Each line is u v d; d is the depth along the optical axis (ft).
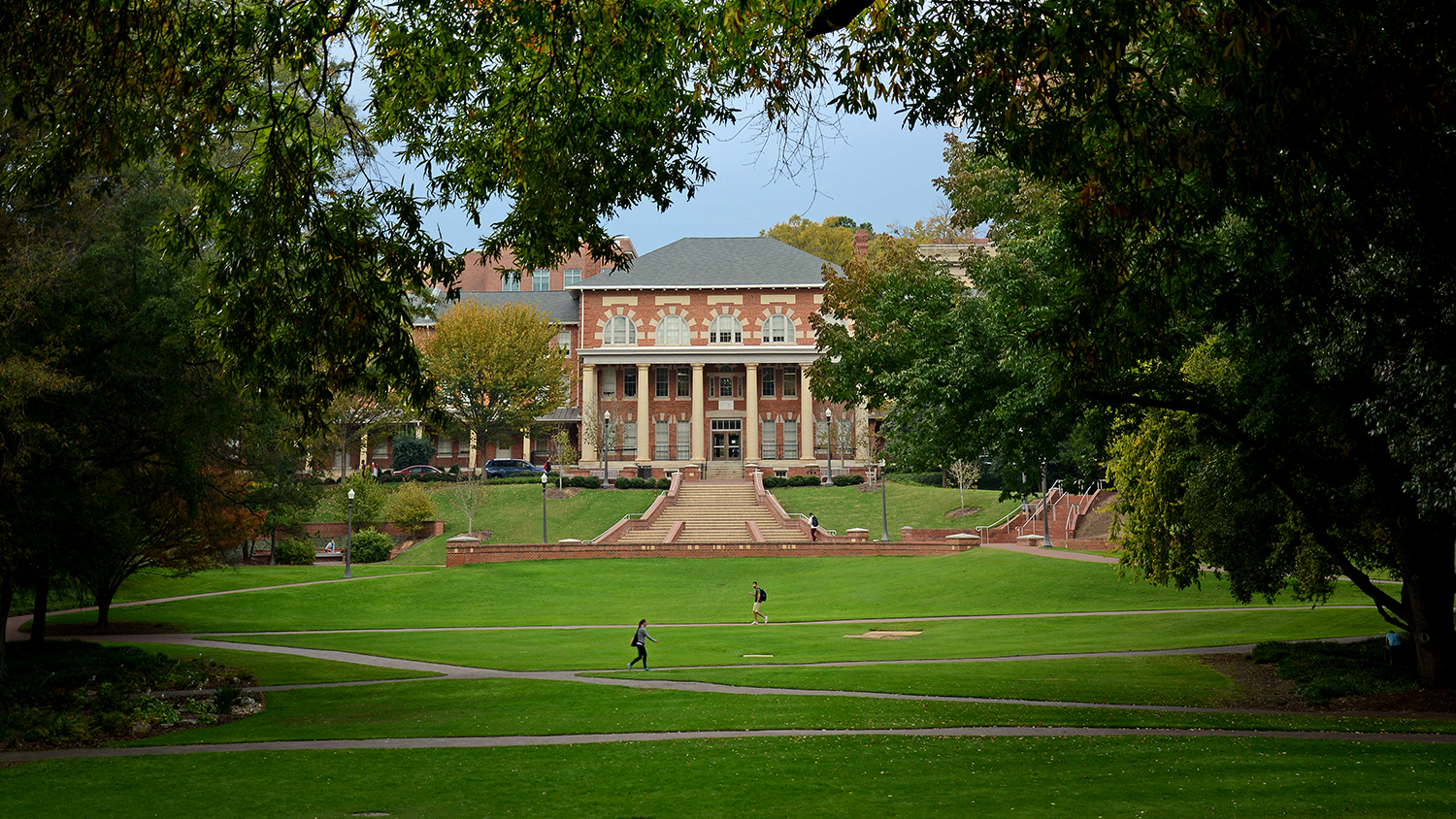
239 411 75.97
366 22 44.06
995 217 67.15
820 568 176.35
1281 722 56.44
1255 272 46.21
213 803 41.37
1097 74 36.70
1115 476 90.33
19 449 62.13
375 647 106.52
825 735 54.65
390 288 46.85
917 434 69.82
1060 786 40.83
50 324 65.51
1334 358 49.19
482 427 257.55
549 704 67.92
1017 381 62.90
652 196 49.29
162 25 40.37
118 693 70.28
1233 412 65.36
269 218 42.34
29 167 44.09
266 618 138.21
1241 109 37.35
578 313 298.76
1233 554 83.15
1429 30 36.63
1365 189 38.09
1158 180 45.32
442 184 49.96
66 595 143.33
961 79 39.96
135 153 45.29
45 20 38.63
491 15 42.65
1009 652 94.99
